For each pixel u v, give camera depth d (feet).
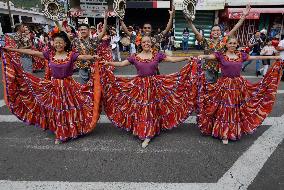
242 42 61.77
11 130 16.08
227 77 13.88
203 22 61.52
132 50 43.19
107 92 14.79
